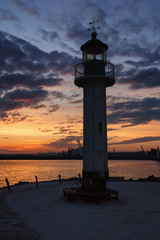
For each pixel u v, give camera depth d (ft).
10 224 22.41
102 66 59.72
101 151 57.47
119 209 28.27
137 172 223.10
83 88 62.59
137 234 19.48
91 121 58.65
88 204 31.37
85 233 19.72
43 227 21.43
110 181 57.47
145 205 30.45
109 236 19.01
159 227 21.31
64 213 26.53
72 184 53.06
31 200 34.45
